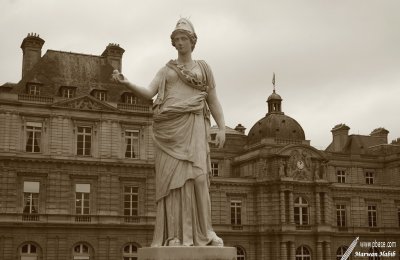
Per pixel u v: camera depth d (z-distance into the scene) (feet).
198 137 36.73
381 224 277.64
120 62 236.22
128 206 211.41
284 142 274.16
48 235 197.98
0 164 195.42
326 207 256.52
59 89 212.23
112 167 210.18
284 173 251.39
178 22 38.88
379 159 309.01
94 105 210.79
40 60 222.07
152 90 37.60
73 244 200.95
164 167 36.37
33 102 202.49
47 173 201.57
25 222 194.49
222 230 246.27
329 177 294.25
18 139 199.00
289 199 248.93
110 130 212.02
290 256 244.83
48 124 204.23
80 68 226.17
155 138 37.11
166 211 36.29
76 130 207.62
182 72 37.47
